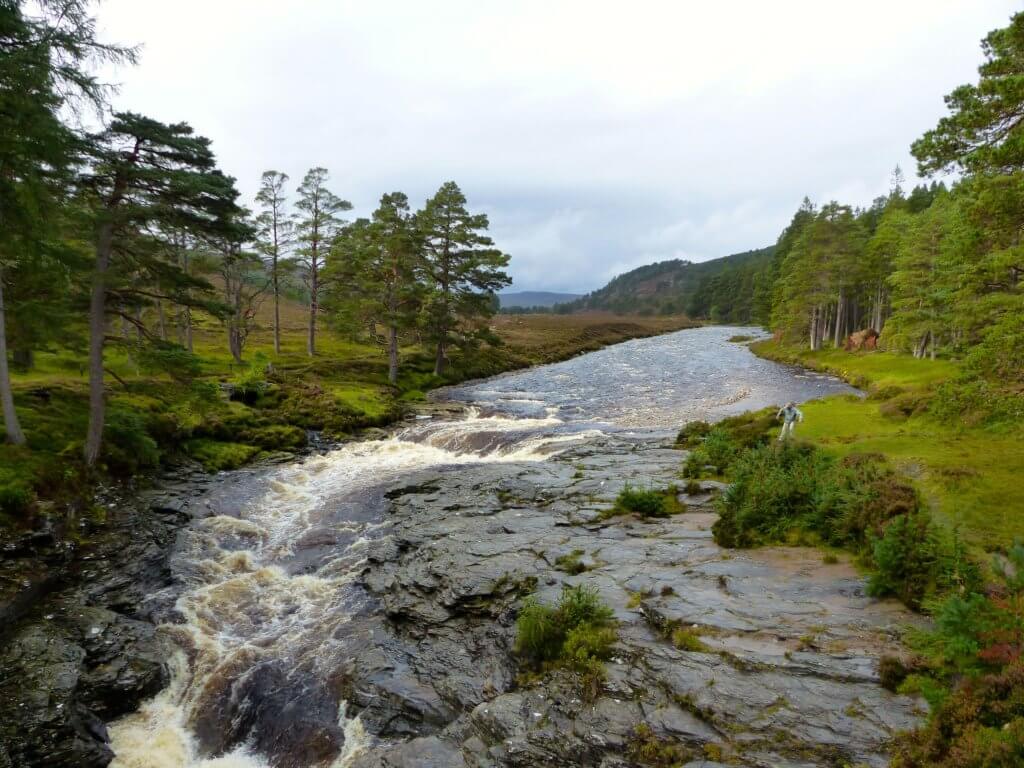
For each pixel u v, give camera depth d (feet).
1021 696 18.51
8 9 44.98
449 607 42.29
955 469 48.24
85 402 80.74
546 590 40.22
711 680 27.45
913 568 32.04
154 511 65.62
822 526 43.06
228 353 167.02
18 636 40.32
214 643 44.65
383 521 64.49
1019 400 52.95
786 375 164.35
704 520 51.03
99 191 61.93
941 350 121.70
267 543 61.36
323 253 171.12
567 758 25.95
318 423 106.32
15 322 64.95
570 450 83.35
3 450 59.26
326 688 38.70
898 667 25.26
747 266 478.59
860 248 201.26
